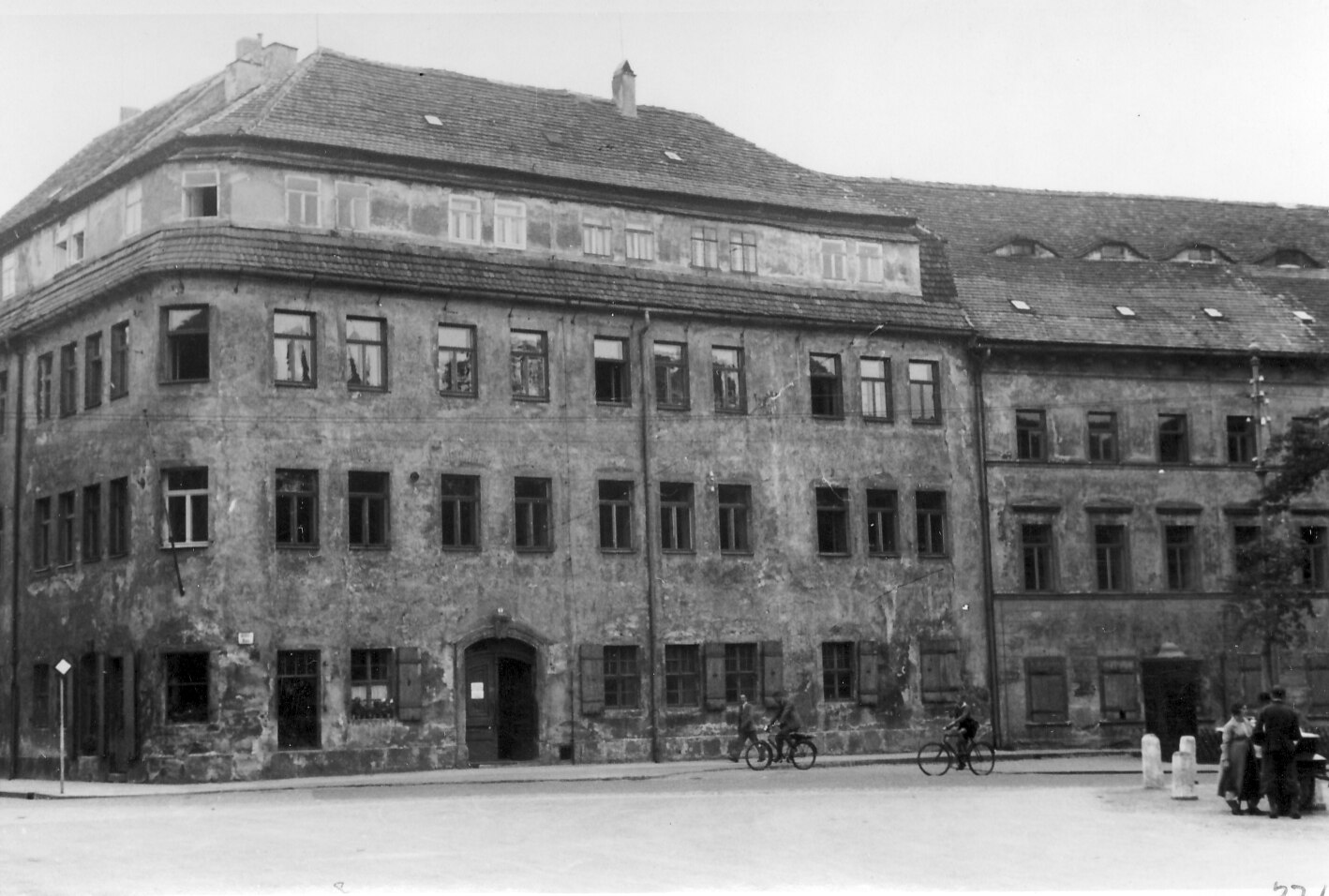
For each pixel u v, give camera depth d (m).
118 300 42.41
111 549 42.19
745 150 52.03
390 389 42.56
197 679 39.91
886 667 48.75
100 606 42.19
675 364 47.00
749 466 47.50
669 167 49.09
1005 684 50.34
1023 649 50.69
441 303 43.47
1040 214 59.78
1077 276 56.09
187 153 41.38
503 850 21.59
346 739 40.81
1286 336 55.34
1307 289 58.62
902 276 51.12
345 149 42.72
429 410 43.00
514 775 38.38
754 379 47.97
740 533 47.41
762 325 48.19
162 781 39.38
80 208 45.53
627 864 20.00
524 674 43.91
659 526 45.91
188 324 40.91
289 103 43.62
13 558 46.84
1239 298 57.00
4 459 47.88
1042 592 51.09
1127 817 25.81
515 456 44.03
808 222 49.88
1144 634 52.12
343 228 42.59
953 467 50.69
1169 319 54.84
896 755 45.91
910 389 50.56
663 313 46.50
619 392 46.12
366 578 41.59
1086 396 52.75
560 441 44.75
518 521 44.09
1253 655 53.03
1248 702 52.69
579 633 44.34
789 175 51.56
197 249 40.66
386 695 41.62
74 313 44.28
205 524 40.28
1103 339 52.81
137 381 41.31
